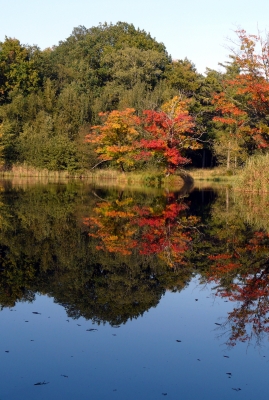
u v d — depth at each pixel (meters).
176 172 33.09
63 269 7.55
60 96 47.50
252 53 26.12
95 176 39.19
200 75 48.91
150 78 53.03
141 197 21.48
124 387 3.85
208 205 18.31
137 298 6.18
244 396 3.75
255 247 9.84
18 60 51.00
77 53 63.50
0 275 7.09
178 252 9.19
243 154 34.69
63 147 39.06
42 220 13.02
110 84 54.12
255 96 26.03
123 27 69.50
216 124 43.31
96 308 5.73
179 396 3.72
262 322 5.41
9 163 39.44
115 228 11.95
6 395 3.68
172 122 31.34
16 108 43.84
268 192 21.95
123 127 34.41
